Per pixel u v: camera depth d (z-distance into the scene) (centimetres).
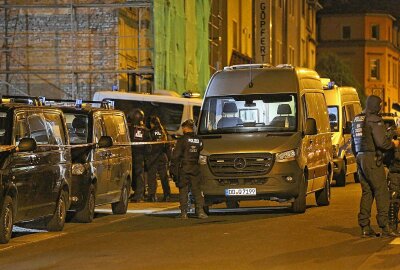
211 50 6194
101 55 4541
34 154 2195
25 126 2192
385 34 13162
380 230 2228
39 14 4528
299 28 9638
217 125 2831
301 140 2727
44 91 4547
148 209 3083
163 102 4378
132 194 3416
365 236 2097
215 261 1766
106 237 2233
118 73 4522
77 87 4553
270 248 1939
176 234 2248
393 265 1700
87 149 2588
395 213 2125
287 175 2645
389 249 1908
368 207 2102
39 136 2259
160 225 2498
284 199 2680
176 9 4972
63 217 2408
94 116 2684
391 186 2130
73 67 4519
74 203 2516
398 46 14238
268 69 2903
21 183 2114
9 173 2055
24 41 4531
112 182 2777
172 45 4900
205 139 2745
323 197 3017
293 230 2264
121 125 2939
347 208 2895
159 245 2031
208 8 5719
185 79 5184
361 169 2086
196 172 2658
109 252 1934
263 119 2816
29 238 2252
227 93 2867
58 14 4531
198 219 2645
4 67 4541
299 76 2911
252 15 7600
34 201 2198
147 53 4781
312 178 2823
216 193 2658
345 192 3644
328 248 1928
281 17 8612
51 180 2298
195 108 4400
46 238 2250
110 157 2759
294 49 9450
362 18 12975
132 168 3294
